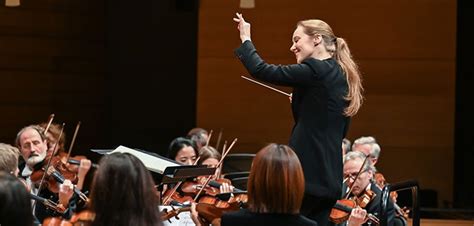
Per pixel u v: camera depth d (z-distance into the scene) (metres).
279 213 8.75
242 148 30.48
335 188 10.68
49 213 14.40
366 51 29.73
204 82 30.59
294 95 10.96
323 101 10.68
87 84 31.97
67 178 17.11
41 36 31.70
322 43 10.95
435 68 29.56
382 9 29.62
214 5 30.41
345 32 29.73
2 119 31.45
